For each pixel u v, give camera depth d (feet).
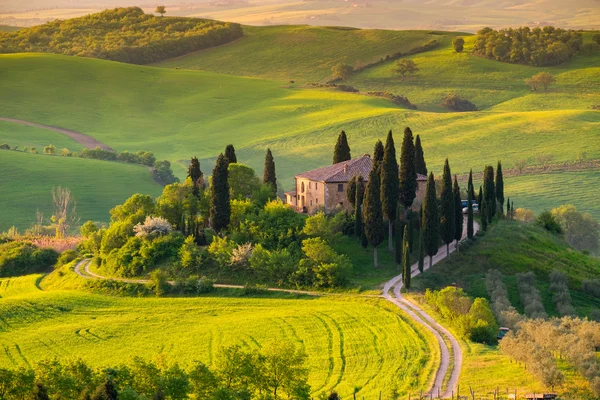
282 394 395.75
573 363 396.16
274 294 597.52
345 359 453.58
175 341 508.53
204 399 361.92
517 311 570.46
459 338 470.80
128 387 337.11
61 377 357.00
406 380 407.85
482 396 368.48
